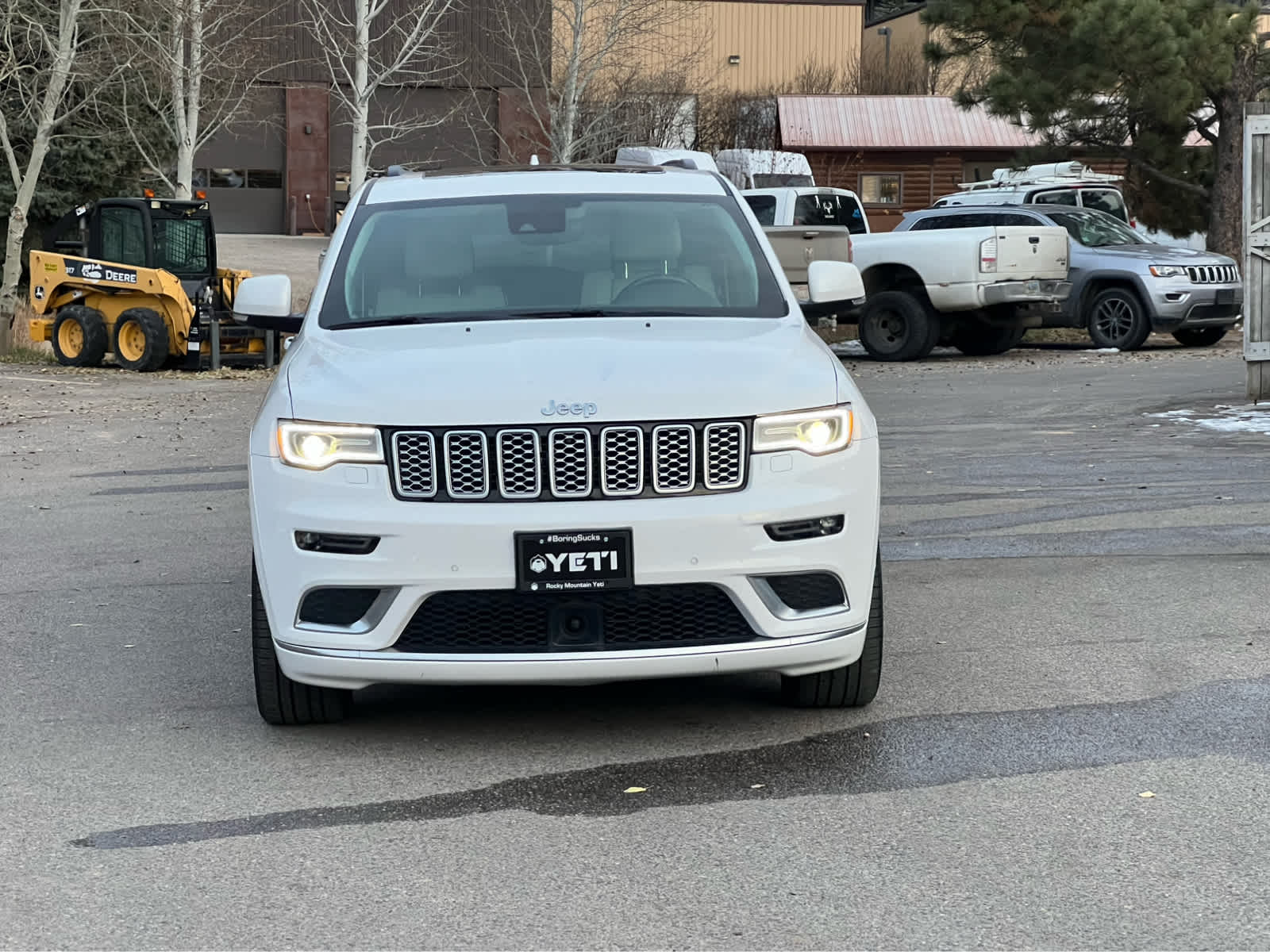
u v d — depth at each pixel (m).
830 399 5.18
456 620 5.00
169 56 27.97
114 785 4.94
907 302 21.61
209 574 8.37
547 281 6.14
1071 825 4.45
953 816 4.55
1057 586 7.69
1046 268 21.45
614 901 3.97
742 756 5.15
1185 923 3.78
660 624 5.05
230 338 23.03
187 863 4.27
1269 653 6.36
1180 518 9.44
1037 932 3.74
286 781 4.98
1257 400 15.03
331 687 5.19
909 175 42.91
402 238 6.39
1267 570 7.96
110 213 23.28
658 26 35.09
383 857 4.30
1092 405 15.51
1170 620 6.94
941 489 10.73
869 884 4.05
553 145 31.98
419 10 30.02
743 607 5.01
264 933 3.81
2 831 4.54
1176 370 18.91
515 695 5.99
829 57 49.09
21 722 5.66
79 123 32.31
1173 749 5.13
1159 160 28.23
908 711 5.64
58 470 12.67
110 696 6.00
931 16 26.55
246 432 15.02
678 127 39.31
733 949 3.67
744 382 5.11
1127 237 23.11
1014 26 25.92
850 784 4.85
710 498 4.97
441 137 45.34
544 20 33.28
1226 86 26.38
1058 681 5.98
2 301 26.44
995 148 42.09
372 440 4.98
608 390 5.00
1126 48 24.28
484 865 4.23
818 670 5.19
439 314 5.98
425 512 4.92
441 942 3.74
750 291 6.15
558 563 4.88
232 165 48.97
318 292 6.16
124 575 8.36
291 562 5.04
